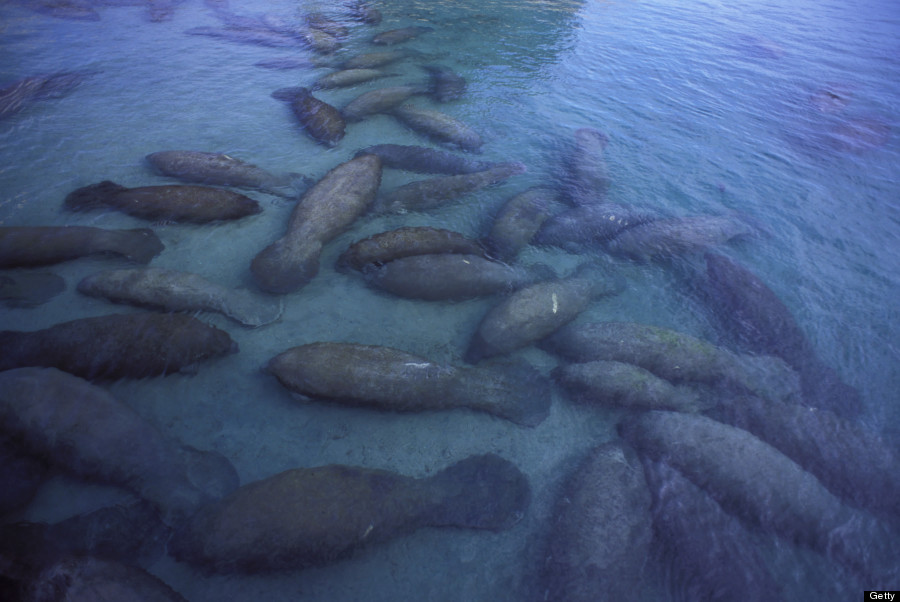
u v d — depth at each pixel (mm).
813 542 3258
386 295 4930
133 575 2709
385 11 12805
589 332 4539
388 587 3068
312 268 5027
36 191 5785
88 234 5059
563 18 13031
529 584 3074
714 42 11898
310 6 12867
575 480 3559
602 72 9953
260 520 2943
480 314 4859
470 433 3914
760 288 5109
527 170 6871
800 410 4023
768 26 13414
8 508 3090
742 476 3445
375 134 7547
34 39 9758
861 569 3182
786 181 6945
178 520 3119
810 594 3064
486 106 8461
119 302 4531
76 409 3375
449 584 3094
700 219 6008
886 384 4344
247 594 2938
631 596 2900
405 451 3770
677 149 7539
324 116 7586
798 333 4703
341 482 3211
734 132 8086
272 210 5918
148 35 10469
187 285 4652
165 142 6953
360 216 5742
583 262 5453
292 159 6848
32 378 3451
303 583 3021
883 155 7660
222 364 4215
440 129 7562
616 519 3213
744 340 4648
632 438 3795
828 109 8969
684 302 5039
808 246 5828
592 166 6957
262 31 11031
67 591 2557
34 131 6926
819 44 12258
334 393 3854
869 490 3520
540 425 3980
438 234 5344
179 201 5613
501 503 3457
